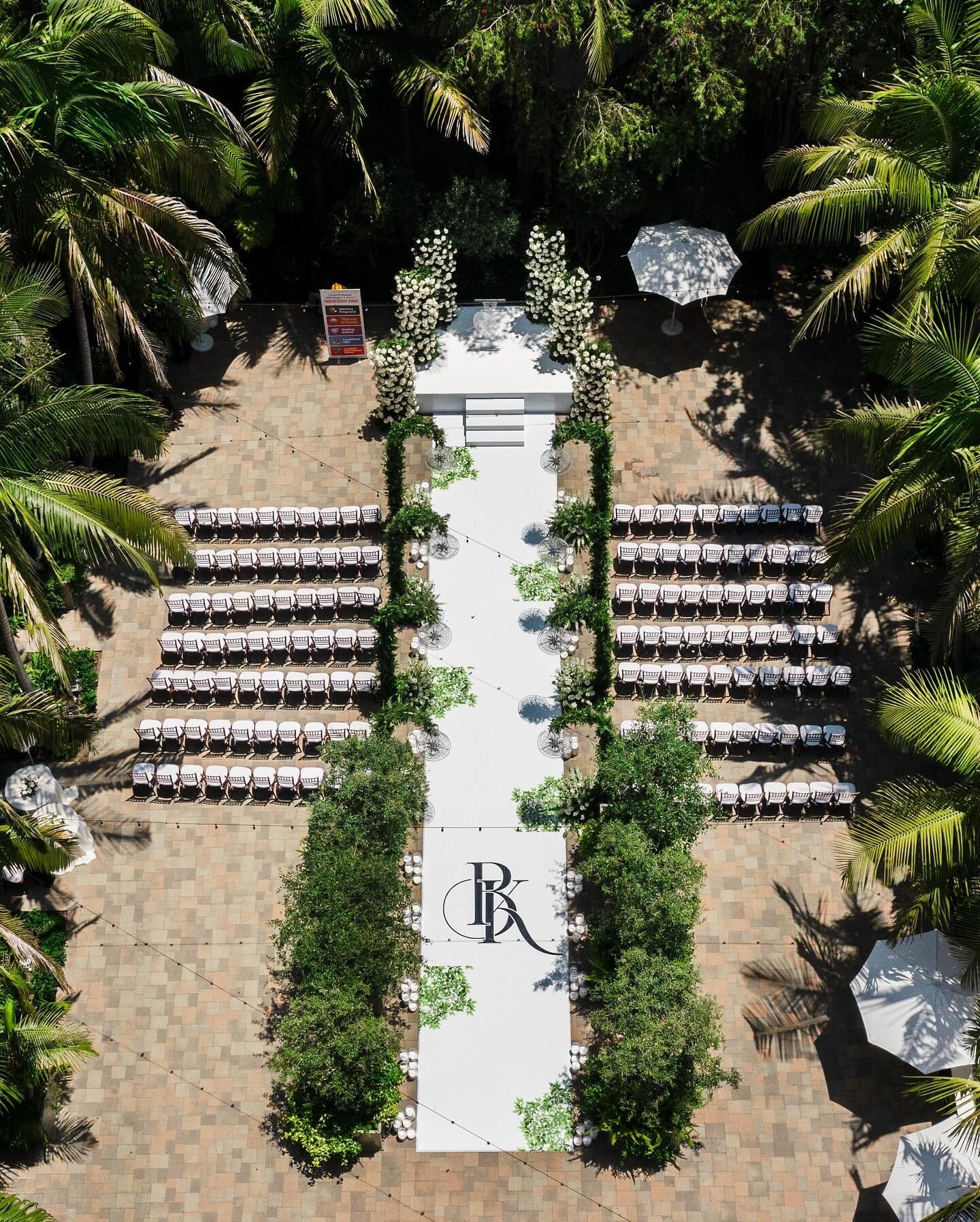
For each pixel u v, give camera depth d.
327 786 34.59
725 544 40.16
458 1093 32.94
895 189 33.84
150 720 37.03
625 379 43.19
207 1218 31.80
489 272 44.31
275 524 40.19
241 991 34.25
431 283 41.53
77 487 31.45
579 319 41.38
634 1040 30.64
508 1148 32.44
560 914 34.97
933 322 32.88
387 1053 31.81
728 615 39.16
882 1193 31.30
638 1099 31.19
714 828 36.28
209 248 35.59
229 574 39.91
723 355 43.69
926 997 31.56
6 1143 32.41
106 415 31.20
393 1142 32.59
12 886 35.34
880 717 30.95
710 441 41.94
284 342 44.12
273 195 42.06
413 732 37.09
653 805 33.03
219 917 35.12
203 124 35.12
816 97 40.50
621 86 44.22
